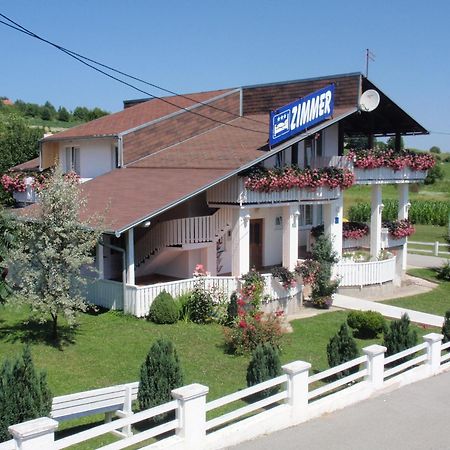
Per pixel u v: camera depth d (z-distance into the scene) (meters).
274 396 11.07
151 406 11.08
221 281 20.50
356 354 14.41
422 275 31.91
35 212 16.38
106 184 23.33
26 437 7.60
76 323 17.48
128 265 19.09
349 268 25.97
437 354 14.84
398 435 10.83
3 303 16.20
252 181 21.22
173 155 25.48
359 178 26.27
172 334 17.92
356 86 25.16
